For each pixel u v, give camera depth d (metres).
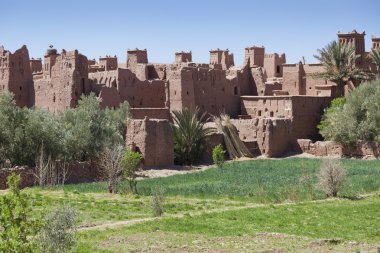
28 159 62.75
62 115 72.88
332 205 42.56
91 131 69.69
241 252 27.78
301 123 96.94
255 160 84.81
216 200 47.44
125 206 43.47
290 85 112.00
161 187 50.78
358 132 82.75
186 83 99.38
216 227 34.56
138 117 89.50
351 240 31.30
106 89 92.81
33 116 64.62
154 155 74.00
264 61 129.75
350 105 85.31
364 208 41.38
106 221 36.78
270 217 38.00
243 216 38.22
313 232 33.56
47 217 22.55
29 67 105.75
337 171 47.84
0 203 18.03
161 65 107.69
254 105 105.44
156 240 30.67
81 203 43.78
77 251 26.59
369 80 104.31
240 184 57.19
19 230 18.11
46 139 63.47
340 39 111.50
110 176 52.16
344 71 99.75
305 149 91.44
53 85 98.56
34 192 49.38
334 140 85.75
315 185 52.25
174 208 42.75
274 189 52.56
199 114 101.94
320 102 100.69
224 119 92.88
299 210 40.50
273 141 90.69
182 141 79.81
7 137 62.38
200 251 28.09
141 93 99.75
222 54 130.88
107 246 28.84
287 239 31.39
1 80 103.06
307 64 111.88
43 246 20.91
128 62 112.25
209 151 86.44
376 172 64.25
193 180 62.75
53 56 108.00
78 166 64.31
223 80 107.25
